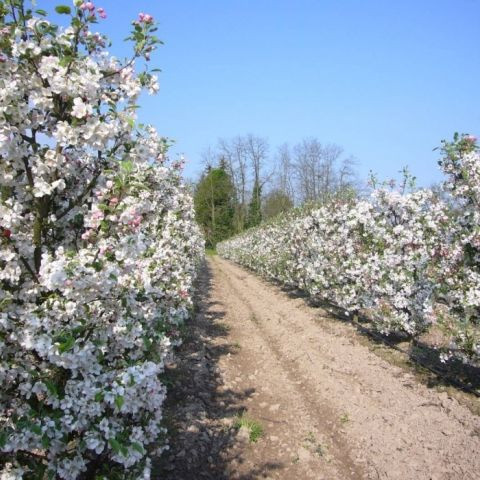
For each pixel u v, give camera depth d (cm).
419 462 483
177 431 520
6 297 264
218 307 1398
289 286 1795
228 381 728
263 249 2138
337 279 1075
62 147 283
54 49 281
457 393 647
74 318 264
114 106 291
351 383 709
